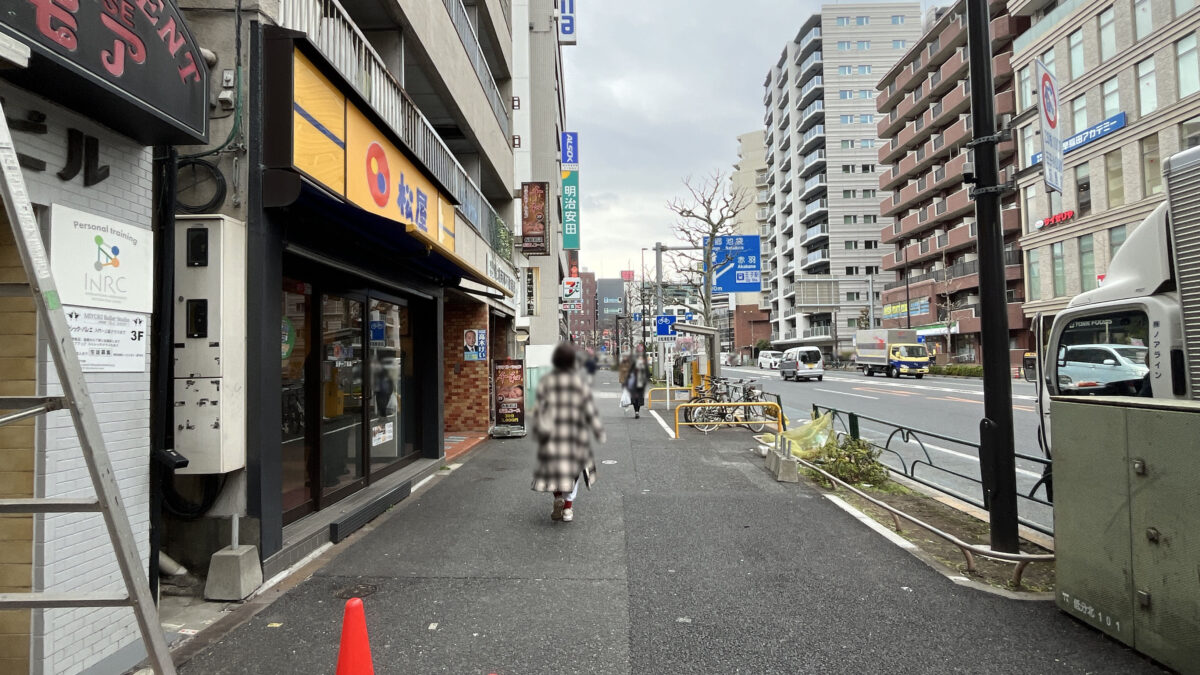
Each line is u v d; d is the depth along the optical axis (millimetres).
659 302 23266
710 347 17812
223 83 4344
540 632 3510
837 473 7578
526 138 20484
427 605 3896
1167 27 24156
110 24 2902
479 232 11031
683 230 29172
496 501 6719
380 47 7633
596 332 50812
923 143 51250
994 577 4352
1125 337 4570
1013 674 3018
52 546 2910
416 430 8961
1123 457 3229
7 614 2852
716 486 7430
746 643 3363
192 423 4039
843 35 71312
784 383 34438
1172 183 3988
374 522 5863
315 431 5648
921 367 38844
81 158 3117
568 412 5520
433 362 9016
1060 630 3492
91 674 3039
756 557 4809
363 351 6910
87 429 1955
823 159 71938
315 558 4824
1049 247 31469
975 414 15594
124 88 2980
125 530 2051
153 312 3990
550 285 23906
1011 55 35906
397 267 7324
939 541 5238
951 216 46062
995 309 4684
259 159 4348
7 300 2941
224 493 4281
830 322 70000
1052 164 5293
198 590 4070
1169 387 4078
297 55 4461
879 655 3219
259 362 4324
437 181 7832
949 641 3369
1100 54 27500
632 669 3090
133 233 3453
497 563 4684
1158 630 3006
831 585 4211
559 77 29953
